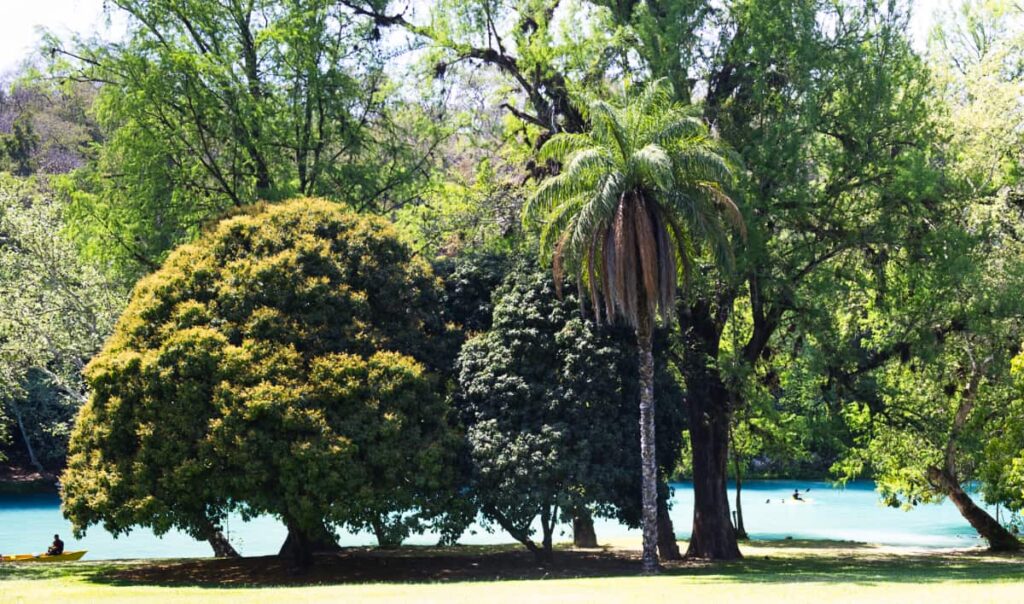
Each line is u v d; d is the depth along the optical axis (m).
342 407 27.09
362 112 39.50
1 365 41.97
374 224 31.50
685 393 34.75
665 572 27.44
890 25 31.20
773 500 66.06
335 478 25.61
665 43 30.36
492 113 38.53
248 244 30.17
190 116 36.62
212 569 30.31
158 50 34.97
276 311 28.22
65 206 35.94
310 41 36.78
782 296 30.83
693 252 27.73
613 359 28.25
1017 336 33.31
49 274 40.34
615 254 25.09
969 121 32.34
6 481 65.31
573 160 24.95
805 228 30.39
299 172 38.31
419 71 37.72
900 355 32.44
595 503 29.42
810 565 30.05
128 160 35.03
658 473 29.89
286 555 34.25
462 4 35.81
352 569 30.28
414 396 27.67
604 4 33.44
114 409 26.80
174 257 30.12
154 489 26.19
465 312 31.44
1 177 45.00
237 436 25.77
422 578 27.98
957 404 37.50
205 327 28.08
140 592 21.33
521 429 28.03
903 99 31.12
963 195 30.94
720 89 32.56
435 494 27.39
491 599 17.69
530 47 33.88
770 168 29.23
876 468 40.41
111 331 39.72
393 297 30.17
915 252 30.31
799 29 29.83
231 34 37.91
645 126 25.84
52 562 33.28
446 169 44.59
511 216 39.25
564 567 30.08
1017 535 41.41
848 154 30.25
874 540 45.62
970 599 15.55
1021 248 32.84
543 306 29.16
